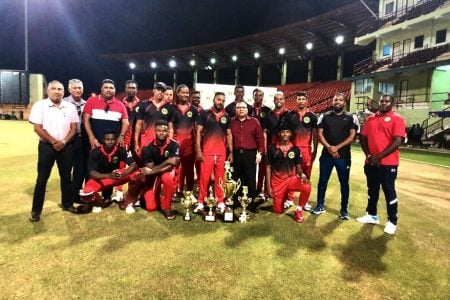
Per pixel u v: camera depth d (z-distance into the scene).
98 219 4.55
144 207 5.20
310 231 4.36
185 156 5.90
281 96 5.79
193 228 4.32
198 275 3.12
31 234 3.93
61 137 4.51
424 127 18.67
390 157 4.42
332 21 26.03
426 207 5.79
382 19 24.30
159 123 4.80
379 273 3.30
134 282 2.96
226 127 5.17
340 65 29.53
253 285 2.99
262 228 4.41
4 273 3.04
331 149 4.85
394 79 22.91
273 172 5.06
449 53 18.34
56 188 6.22
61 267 3.18
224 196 5.16
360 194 6.59
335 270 3.32
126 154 5.11
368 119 4.74
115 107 5.20
